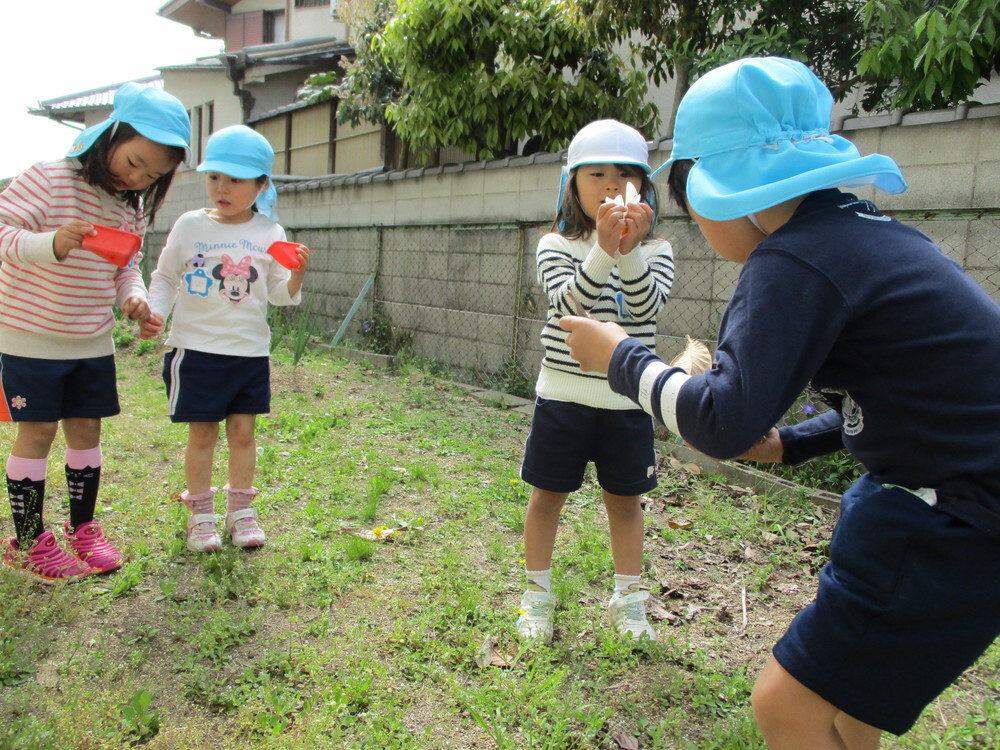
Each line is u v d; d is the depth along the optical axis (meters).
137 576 2.56
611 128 2.26
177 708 1.93
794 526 3.45
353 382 6.15
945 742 1.90
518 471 3.96
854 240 1.21
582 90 6.68
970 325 1.16
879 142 3.93
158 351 6.97
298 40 15.30
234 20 18.17
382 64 8.59
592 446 2.33
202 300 2.85
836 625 1.21
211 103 15.62
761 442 1.64
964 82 3.82
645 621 2.40
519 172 6.13
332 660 2.15
